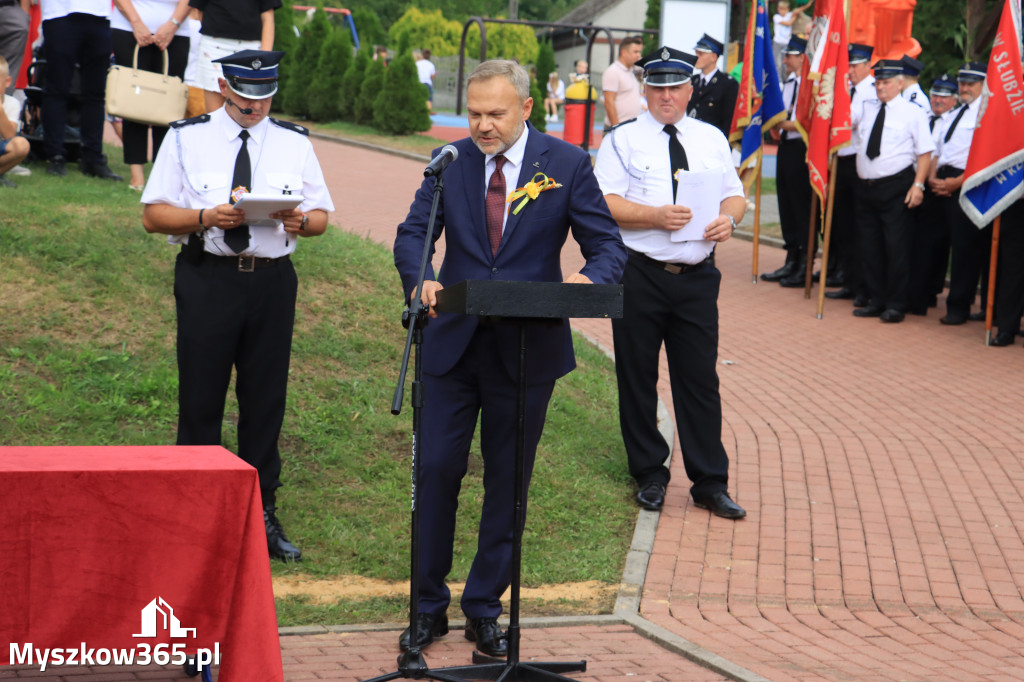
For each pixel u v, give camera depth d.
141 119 8.85
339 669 4.29
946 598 5.53
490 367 4.43
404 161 18.38
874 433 8.07
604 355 9.09
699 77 11.38
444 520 4.56
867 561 5.92
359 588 5.29
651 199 6.21
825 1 10.79
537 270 4.42
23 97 10.45
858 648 4.88
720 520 6.41
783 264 13.65
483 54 28.48
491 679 4.11
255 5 9.26
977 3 18.48
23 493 3.33
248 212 4.92
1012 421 8.40
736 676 4.35
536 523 6.14
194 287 5.16
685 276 6.34
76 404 6.22
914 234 11.40
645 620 5.04
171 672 4.05
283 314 5.34
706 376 6.45
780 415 8.41
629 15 53.81
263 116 5.18
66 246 7.62
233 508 3.48
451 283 4.45
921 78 25.31
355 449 6.51
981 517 6.60
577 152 4.49
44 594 3.38
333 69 21.98
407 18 52.81
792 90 12.09
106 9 9.96
